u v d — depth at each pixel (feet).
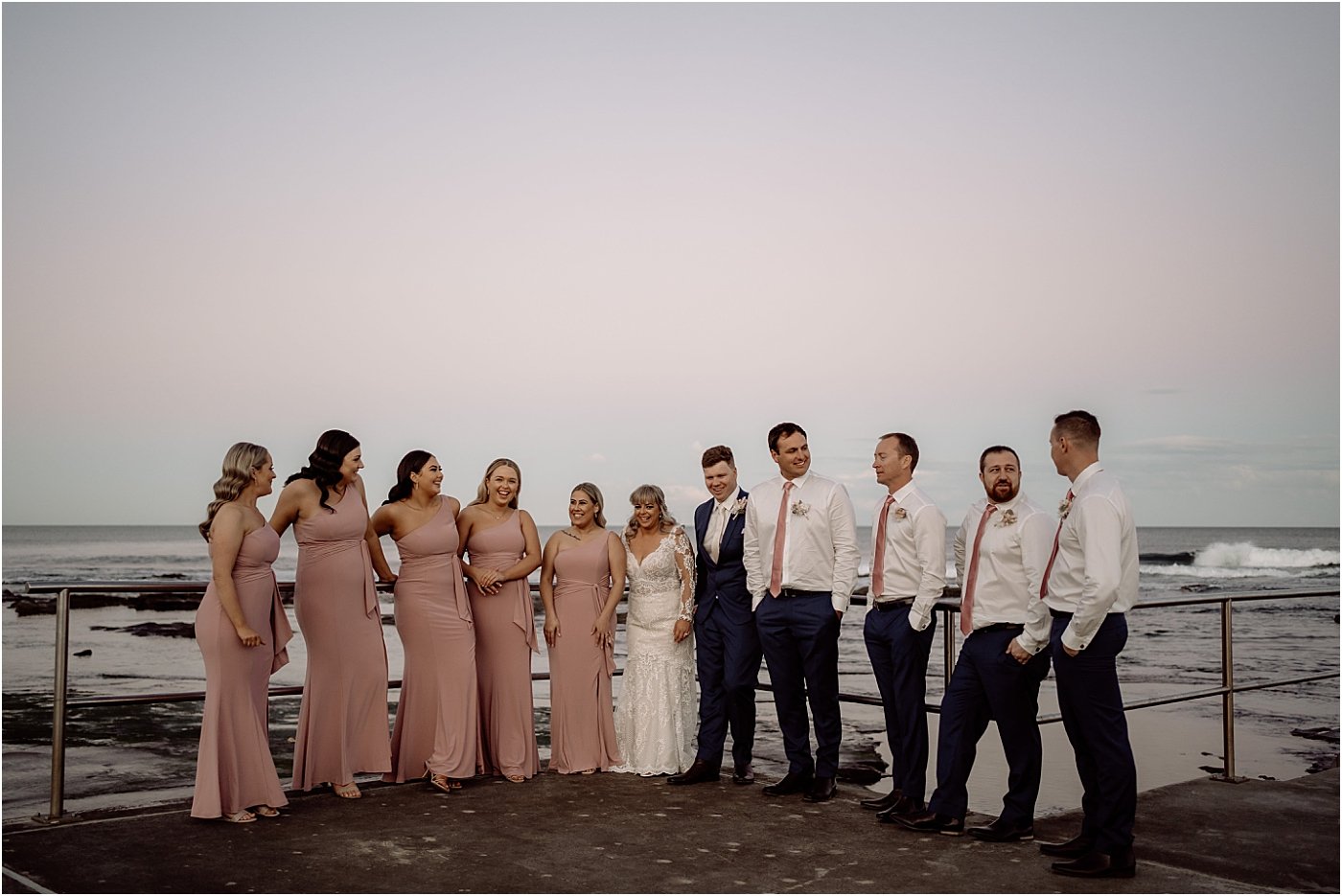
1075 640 12.95
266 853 14.16
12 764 33.17
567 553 19.74
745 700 18.99
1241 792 17.92
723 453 19.11
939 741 15.61
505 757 18.92
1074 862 13.50
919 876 13.39
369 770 17.70
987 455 15.05
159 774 31.48
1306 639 79.71
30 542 227.40
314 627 17.21
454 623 18.44
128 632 82.79
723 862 13.99
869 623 16.70
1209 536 231.09
